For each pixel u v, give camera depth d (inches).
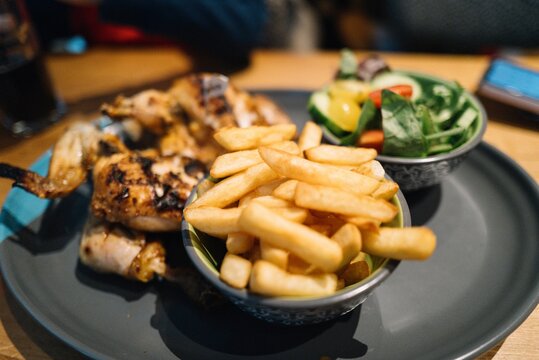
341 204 8.8
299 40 29.8
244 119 14.7
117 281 11.9
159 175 12.4
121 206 11.7
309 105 14.4
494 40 26.3
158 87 20.0
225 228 9.4
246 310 9.7
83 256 11.8
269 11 27.1
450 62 20.7
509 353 10.0
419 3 26.2
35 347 10.6
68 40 24.4
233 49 22.4
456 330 10.2
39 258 12.5
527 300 10.2
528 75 17.6
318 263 8.6
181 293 11.5
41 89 17.5
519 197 13.1
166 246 12.6
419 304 10.9
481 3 25.1
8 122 17.7
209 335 10.5
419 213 13.3
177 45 23.8
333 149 10.5
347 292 8.6
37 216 13.5
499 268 11.6
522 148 15.7
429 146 12.7
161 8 22.2
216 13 21.7
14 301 11.7
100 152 13.6
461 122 12.9
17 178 12.6
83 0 24.9
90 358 9.7
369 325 10.5
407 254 8.8
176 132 15.4
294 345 10.2
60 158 13.3
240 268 8.9
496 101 17.8
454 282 11.4
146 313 11.1
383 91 12.3
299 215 9.1
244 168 10.4
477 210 13.2
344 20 31.7
